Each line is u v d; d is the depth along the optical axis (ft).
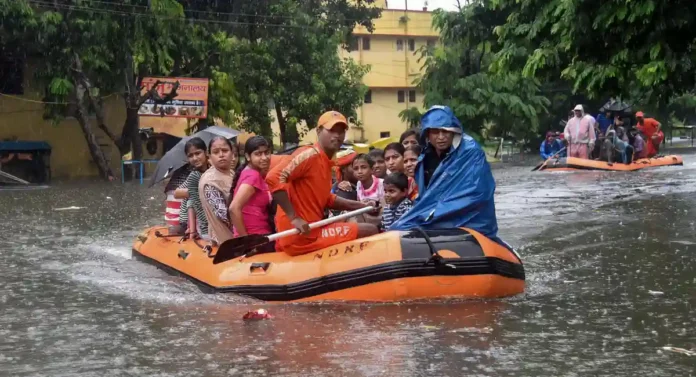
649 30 39.42
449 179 22.48
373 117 165.78
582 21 40.60
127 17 86.89
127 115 93.20
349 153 27.89
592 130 82.58
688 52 40.78
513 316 19.63
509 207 46.26
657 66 38.88
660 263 27.25
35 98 94.79
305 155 22.08
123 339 18.43
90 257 32.19
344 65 132.67
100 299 23.17
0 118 93.09
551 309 20.42
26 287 25.43
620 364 15.66
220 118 104.06
